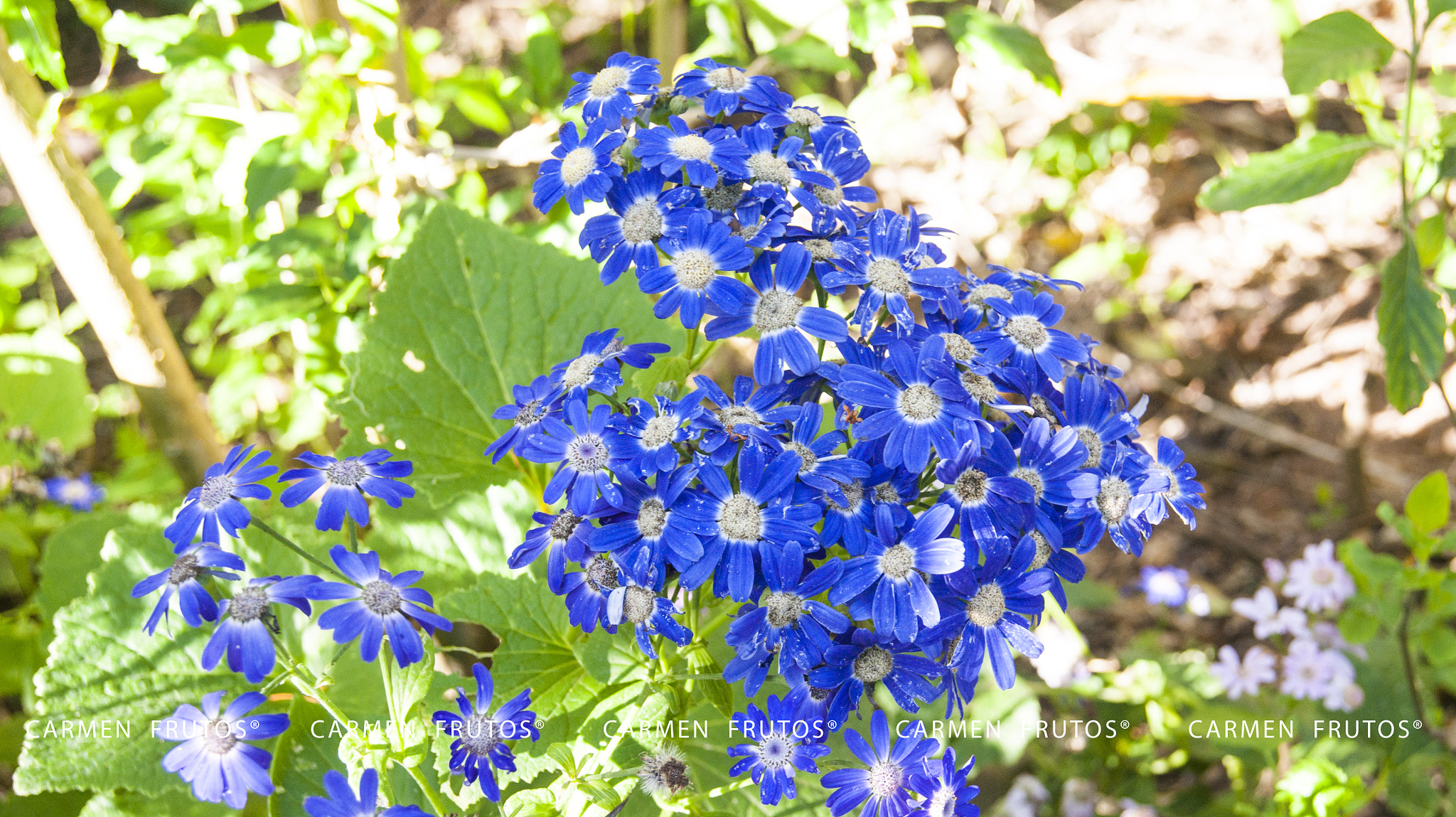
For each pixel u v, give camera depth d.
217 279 1.21
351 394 0.84
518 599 0.74
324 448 1.27
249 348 1.29
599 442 0.63
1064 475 0.63
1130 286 1.68
